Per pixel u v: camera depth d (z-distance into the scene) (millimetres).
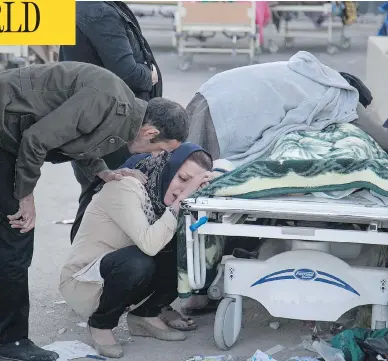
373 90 7910
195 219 3879
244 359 3906
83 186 4875
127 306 3996
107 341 3973
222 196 3824
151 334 4176
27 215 3594
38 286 4977
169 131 3566
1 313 3777
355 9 13914
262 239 4641
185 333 4238
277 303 3857
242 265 3900
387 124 5785
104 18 4941
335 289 3818
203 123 4973
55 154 3566
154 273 4035
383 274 3795
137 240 3781
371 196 3801
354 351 3668
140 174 3941
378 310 3816
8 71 3516
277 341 4125
